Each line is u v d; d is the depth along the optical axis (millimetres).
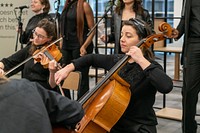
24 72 2766
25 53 2867
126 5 3307
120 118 1972
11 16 4375
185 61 3082
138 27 2031
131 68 2006
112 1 3574
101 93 2023
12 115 1037
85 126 1905
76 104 1285
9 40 4406
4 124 1018
